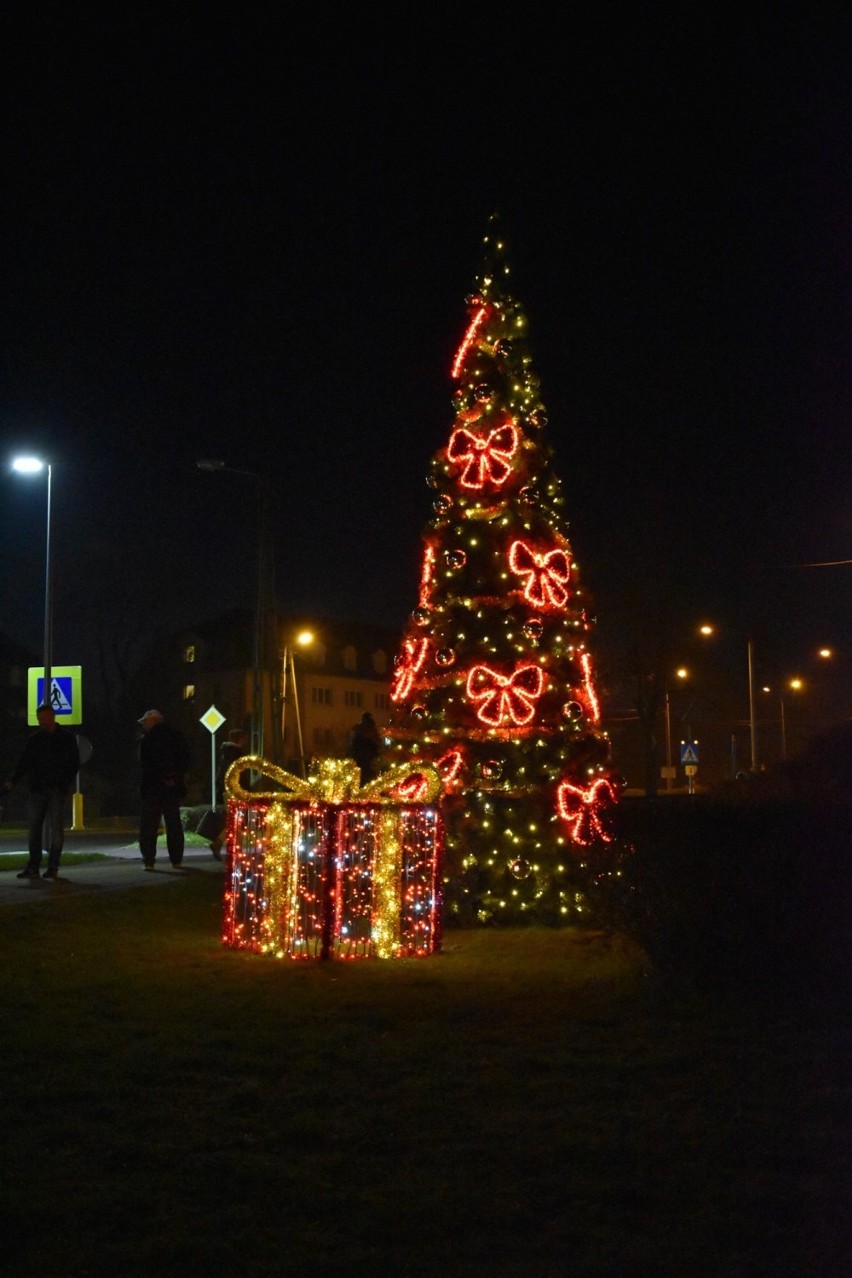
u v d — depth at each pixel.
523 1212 4.85
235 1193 5.03
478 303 13.16
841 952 8.62
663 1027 7.71
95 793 66.75
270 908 10.36
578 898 11.93
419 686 12.89
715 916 8.70
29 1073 6.61
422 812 10.53
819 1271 4.40
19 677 76.00
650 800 9.81
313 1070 6.74
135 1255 4.47
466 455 12.90
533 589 12.62
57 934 10.93
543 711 12.57
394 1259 4.48
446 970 9.64
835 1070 6.76
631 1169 5.29
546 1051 7.14
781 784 11.62
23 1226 4.70
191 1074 6.62
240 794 10.82
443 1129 5.78
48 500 32.97
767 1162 5.38
